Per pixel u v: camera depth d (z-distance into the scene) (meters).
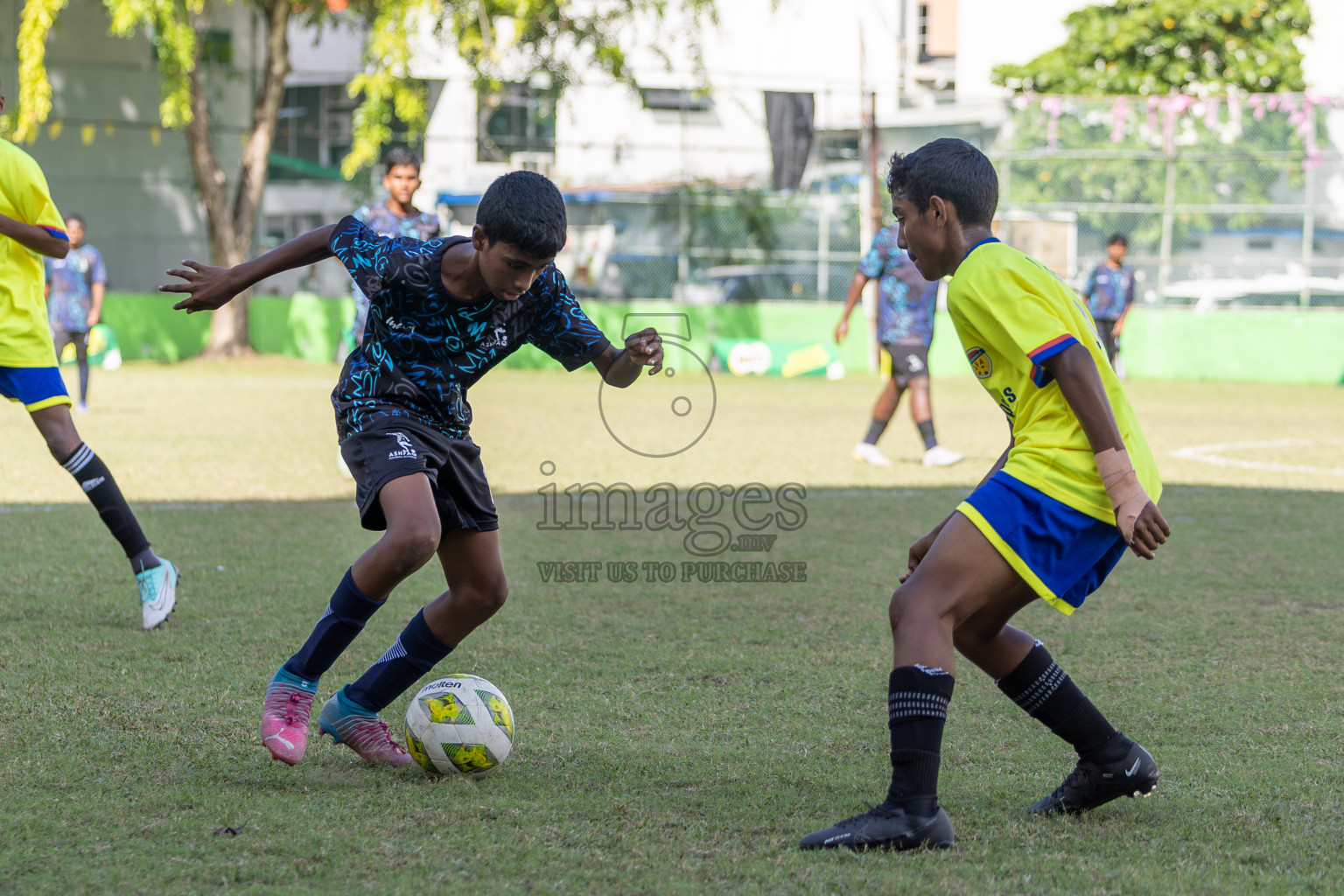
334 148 92.44
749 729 13.60
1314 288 81.25
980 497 10.26
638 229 85.25
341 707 12.41
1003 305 10.09
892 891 9.16
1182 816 10.98
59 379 17.80
